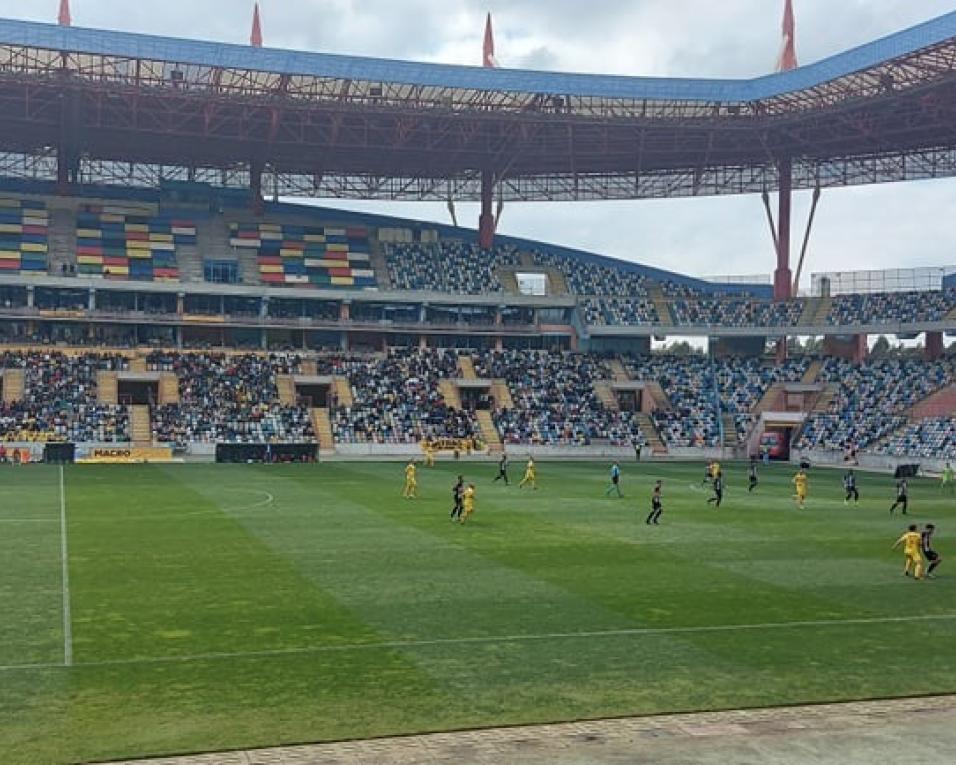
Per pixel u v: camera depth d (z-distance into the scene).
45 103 83.06
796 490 53.47
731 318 102.50
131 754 14.89
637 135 92.12
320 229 104.94
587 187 106.00
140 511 43.19
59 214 97.62
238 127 89.12
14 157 100.00
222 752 15.04
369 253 103.44
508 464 78.06
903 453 80.25
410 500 48.88
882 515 45.97
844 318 97.88
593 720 16.67
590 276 107.62
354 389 90.94
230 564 30.25
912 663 20.30
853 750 15.43
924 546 30.09
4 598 25.09
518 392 94.94
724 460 89.00
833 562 32.34
